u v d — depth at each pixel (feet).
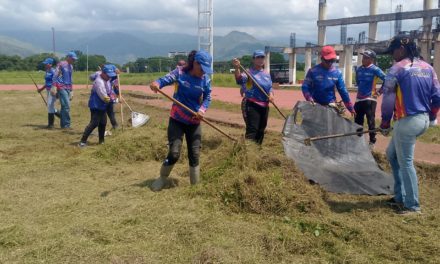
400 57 18.19
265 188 18.01
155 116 49.01
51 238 14.94
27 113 52.75
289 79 136.87
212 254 13.78
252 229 15.75
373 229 16.35
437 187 22.36
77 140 34.45
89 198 19.30
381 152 27.68
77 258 13.62
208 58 19.52
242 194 17.92
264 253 14.37
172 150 20.12
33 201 18.95
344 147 23.15
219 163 22.30
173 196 19.11
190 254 14.03
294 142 22.16
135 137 27.99
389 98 18.12
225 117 47.85
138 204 18.24
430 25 100.42
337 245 15.01
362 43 107.86
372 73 28.73
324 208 18.11
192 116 20.15
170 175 22.72
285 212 17.44
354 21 122.42
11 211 17.75
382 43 102.42
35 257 13.65
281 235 15.39
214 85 125.49
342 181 20.57
